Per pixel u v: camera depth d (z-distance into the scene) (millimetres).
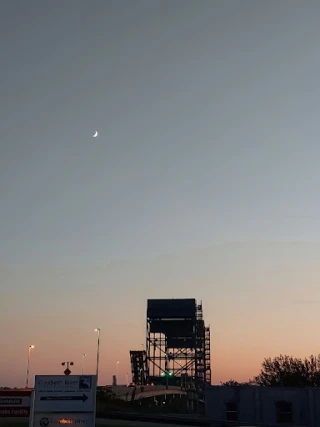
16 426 41062
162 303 137875
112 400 86125
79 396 26641
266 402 61969
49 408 26547
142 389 104812
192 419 54500
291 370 105938
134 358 137750
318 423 59594
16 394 28359
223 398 63250
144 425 48906
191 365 136625
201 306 141500
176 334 136500
